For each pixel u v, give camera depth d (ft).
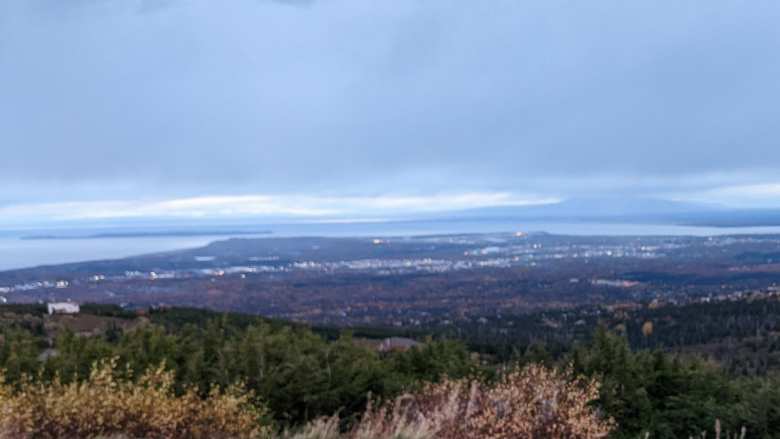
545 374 27.96
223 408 24.84
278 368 29.81
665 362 32.24
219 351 31.94
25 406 23.17
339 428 27.12
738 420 27.27
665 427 28.19
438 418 25.07
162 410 24.07
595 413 27.12
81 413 23.31
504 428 24.39
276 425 26.86
